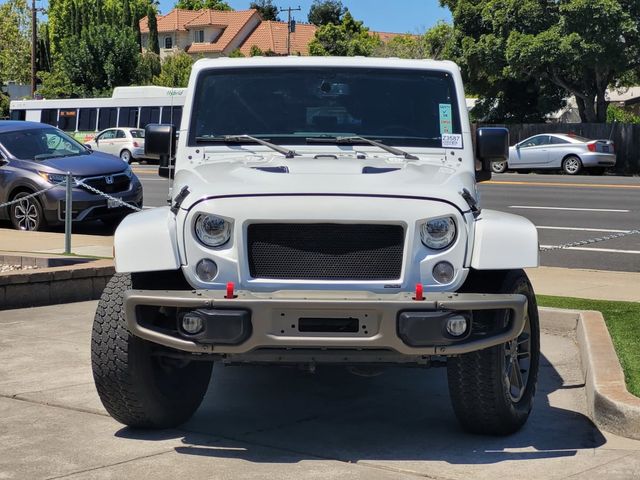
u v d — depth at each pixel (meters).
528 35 37.91
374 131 6.67
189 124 6.72
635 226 17.88
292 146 6.59
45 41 94.31
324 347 5.25
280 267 5.45
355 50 74.88
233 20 101.12
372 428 6.03
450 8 41.75
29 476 5.10
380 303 5.12
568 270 12.47
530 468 5.24
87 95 66.31
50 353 8.00
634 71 41.44
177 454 5.48
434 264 5.42
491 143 6.68
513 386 5.90
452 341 5.19
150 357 5.69
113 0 109.25
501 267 5.43
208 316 5.17
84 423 6.08
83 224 17.83
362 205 5.40
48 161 16.50
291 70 6.85
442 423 6.14
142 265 5.49
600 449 5.57
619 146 37.62
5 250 12.98
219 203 5.46
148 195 24.78
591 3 36.00
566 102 43.19
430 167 6.19
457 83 6.80
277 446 5.64
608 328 8.30
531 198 23.16
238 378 7.31
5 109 70.44
